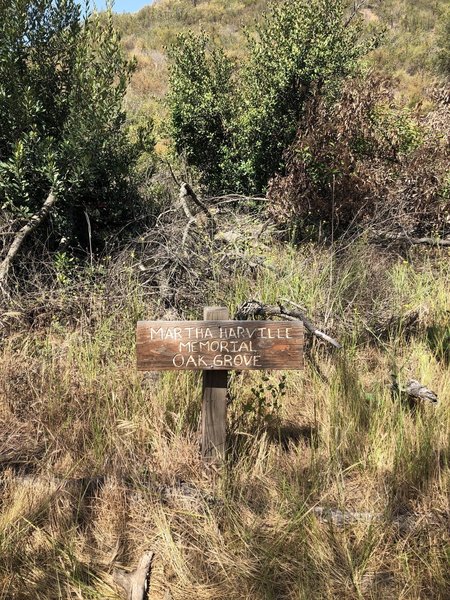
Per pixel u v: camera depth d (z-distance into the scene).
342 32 7.19
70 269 4.81
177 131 7.89
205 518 2.55
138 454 3.01
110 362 3.63
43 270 4.83
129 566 2.41
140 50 20.30
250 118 7.26
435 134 6.43
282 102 7.12
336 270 4.82
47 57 5.32
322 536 2.44
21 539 2.46
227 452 3.00
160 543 2.49
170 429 3.15
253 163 7.44
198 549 2.42
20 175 4.71
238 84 8.20
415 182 6.11
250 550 2.40
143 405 3.29
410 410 3.31
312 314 4.25
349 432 3.07
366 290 4.56
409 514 2.62
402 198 6.07
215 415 2.87
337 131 6.02
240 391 3.45
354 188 5.98
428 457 2.86
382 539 2.45
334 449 2.97
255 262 5.09
